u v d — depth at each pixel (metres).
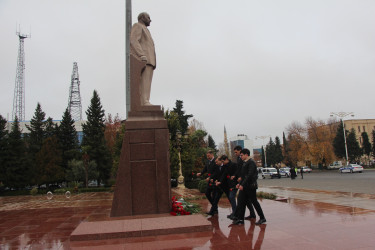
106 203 12.62
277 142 82.50
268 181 30.62
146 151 6.88
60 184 35.19
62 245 4.88
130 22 16.39
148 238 5.00
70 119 35.12
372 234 4.74
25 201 15.98
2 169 29.17
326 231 5.04
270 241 4.56
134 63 7.42
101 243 4.81
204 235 5.11
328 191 12.88
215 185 7.40
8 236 5.96
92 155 32.44
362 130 73.00
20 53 49.94
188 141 25.94
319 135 53.03
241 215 6.05
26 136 38.81
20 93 50.22
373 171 38.88
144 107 7.24
